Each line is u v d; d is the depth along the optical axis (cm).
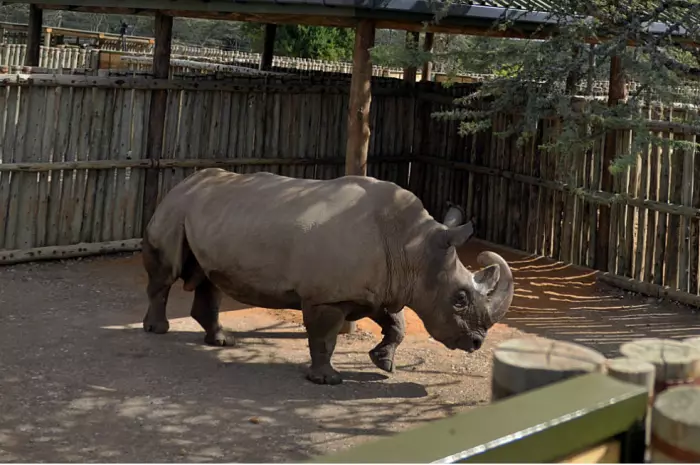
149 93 1181
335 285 695
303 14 895
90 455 550
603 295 1110
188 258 788
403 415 656
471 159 1422
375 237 701
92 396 657
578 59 747
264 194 742
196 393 677
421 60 762
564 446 145
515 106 866
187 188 792
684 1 767
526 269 1224
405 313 970
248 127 1273
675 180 1080
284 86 1294
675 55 812
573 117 718
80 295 970
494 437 135
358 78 880
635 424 155
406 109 1483
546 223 1295
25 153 1092
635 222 1149
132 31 4416
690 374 182
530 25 952
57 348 770
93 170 1152
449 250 704
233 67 1852
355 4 830
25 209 1100
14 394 651
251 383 708
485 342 879
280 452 571
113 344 792
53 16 5053
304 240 700
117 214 1183
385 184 728
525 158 1327
